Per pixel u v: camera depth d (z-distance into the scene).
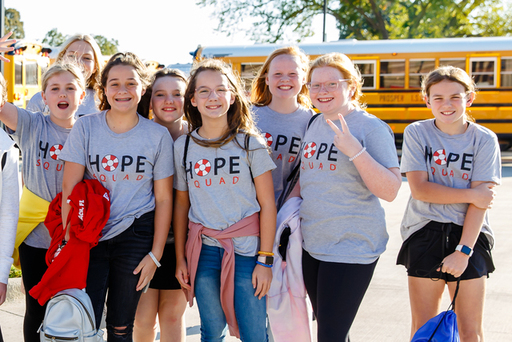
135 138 2.71
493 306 4.26
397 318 4.11
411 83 13.88
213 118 2.71
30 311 2.93
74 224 2.53
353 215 2.66
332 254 2.65
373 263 2.68
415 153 2.85
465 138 2.80
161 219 2.75
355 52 14.15
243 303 2.70
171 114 3.16
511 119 13.47
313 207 2.74
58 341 2.44
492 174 2.71
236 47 14.33
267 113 3.20
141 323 3.11
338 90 2.71
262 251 2.71
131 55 2.77
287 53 3.20
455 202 2.70
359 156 2.50
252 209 2.73
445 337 2.48
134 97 2.69
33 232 2.97
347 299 2.62
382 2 27.23
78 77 2.97
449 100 2.74
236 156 2.68
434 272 2.79
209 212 2.70
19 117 2.92
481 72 13.55
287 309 2.84
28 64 14.70
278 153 3.14
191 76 2.81
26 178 3.01
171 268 3.06
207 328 2.74
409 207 2.94
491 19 27.19
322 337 2.63
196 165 2.71
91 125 2.74
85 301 2.49
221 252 2.72
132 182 2.69
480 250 2.76
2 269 2.53
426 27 27.80
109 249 2.67
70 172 2.69
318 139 2.79
